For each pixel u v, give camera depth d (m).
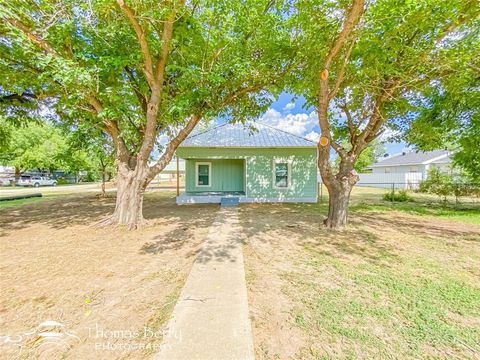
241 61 6.28
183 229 6.22
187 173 13.34
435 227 6.51
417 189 17.05
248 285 3.08
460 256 4.23
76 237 5.48
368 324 2.28
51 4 4.70
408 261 3.97
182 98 5.93
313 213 8.80
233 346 1.91
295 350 1.93
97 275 3.39
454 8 4.22
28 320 2.32
